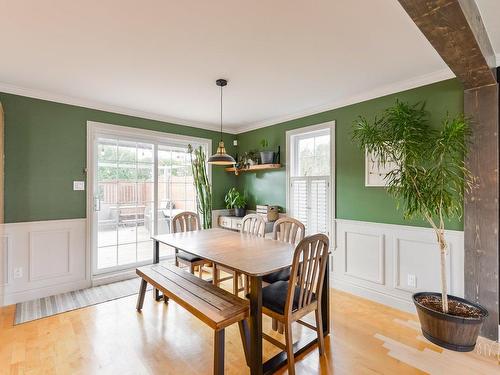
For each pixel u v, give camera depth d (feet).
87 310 9.19
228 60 7.72
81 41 6.68
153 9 5.48
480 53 5.71
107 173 12.27
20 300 9.80
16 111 9.81
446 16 4.47
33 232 10.14
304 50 7.17
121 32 6.31
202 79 9.01
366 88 9.83
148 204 13.56
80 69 8.25
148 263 13.52
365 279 10.32
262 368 5.90
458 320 6.71
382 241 9.86
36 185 10.22
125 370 6.24
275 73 8.55
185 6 5.40
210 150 15.52
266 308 6.37
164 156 14.16
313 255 6.35
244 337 6.27
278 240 9.46
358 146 10.58
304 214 12.70
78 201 11.15
